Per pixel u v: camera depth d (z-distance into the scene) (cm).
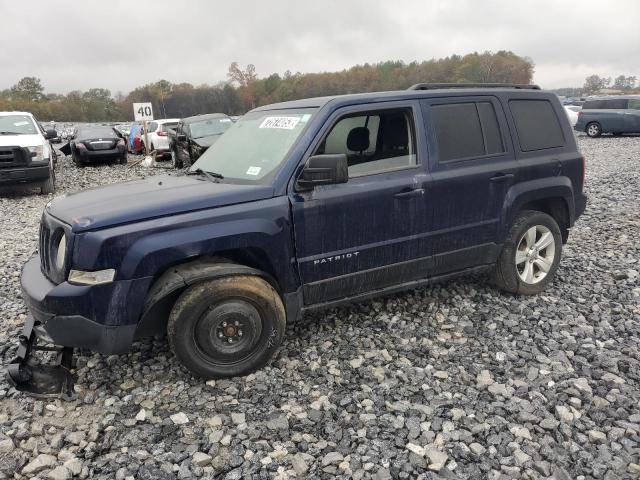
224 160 414
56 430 304
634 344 385
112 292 313
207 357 341
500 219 442
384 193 384
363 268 389
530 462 267
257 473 265
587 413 305
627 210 822
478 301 471
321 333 417
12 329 443
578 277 527
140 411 316
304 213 359
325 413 313
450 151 417
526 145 460
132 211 322
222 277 333
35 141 1190
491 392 329
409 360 373
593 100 2292
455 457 272
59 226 332
